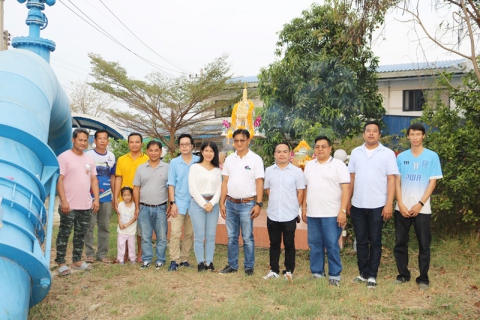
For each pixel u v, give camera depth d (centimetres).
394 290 454
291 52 1146
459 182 631
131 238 578
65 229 514
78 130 521
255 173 514
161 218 556
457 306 408
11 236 288
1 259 277
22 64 415
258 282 487
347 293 444
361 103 1102
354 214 491
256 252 649
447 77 715
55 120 541
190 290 459
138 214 562
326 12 1135
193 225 530
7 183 310
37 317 380
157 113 2269
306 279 498
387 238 656
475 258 589
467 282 489
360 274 495
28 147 353
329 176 479
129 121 2369
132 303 418
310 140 1035
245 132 515
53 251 647
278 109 1194
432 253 625
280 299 424
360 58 1112
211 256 541
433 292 452
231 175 520
